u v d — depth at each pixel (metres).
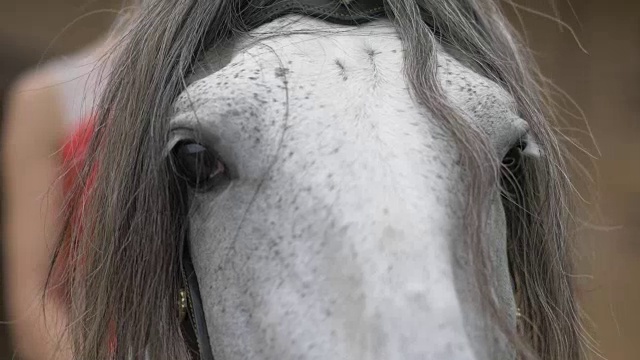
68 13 3.20
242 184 1.02
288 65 1.05
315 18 1.11
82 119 1.28
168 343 1.06
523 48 1.25
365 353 0.93
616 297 2.85
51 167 1.43
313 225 0.98
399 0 1.09
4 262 1.49
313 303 0.96
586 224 1.27
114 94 1.12
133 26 1.15
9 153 1.47
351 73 1.04
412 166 0.99
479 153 0.99
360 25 1.11
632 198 3.17
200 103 1.04
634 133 3.35
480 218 0.98
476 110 1.04
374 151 0.99
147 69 1.09
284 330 0.97
